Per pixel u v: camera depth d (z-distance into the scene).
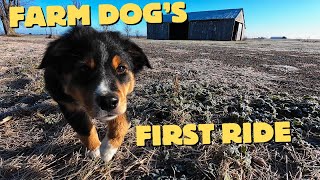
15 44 1.79
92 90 0.26
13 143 0.36
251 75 0.76
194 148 0.34
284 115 0.42
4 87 0.61
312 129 0.37
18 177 0.29
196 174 0.29
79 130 0.31
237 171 0.29
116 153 0.33
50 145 0.34
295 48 2.10
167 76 0.71
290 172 0.30
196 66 0.92
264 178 0.29
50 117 0.42
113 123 0.31
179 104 0.44
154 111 0.43
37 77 0.67
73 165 0.31
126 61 0.31
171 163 0.31
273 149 0.34
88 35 0.31
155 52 1.50
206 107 0.44
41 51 1.36
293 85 0.64
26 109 0.45
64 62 0.29
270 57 1.33
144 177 0.29
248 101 0.46
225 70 0.85
